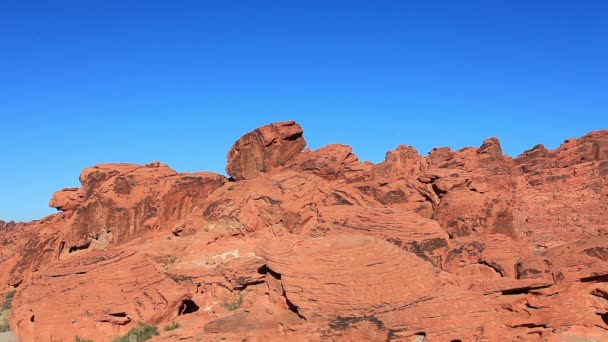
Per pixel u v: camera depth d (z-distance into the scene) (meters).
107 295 36.88
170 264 46.41
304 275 29.95
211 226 51.09
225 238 50.16
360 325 26.92
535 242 49.59
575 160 66.19
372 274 29.16
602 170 62.69
